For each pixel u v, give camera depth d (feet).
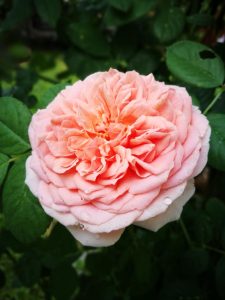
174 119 0.48
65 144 0.48
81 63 0.95
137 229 0.86
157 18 0.86
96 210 0.45
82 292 0.95
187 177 0.45
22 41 1.31
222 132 0.56
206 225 0.79
